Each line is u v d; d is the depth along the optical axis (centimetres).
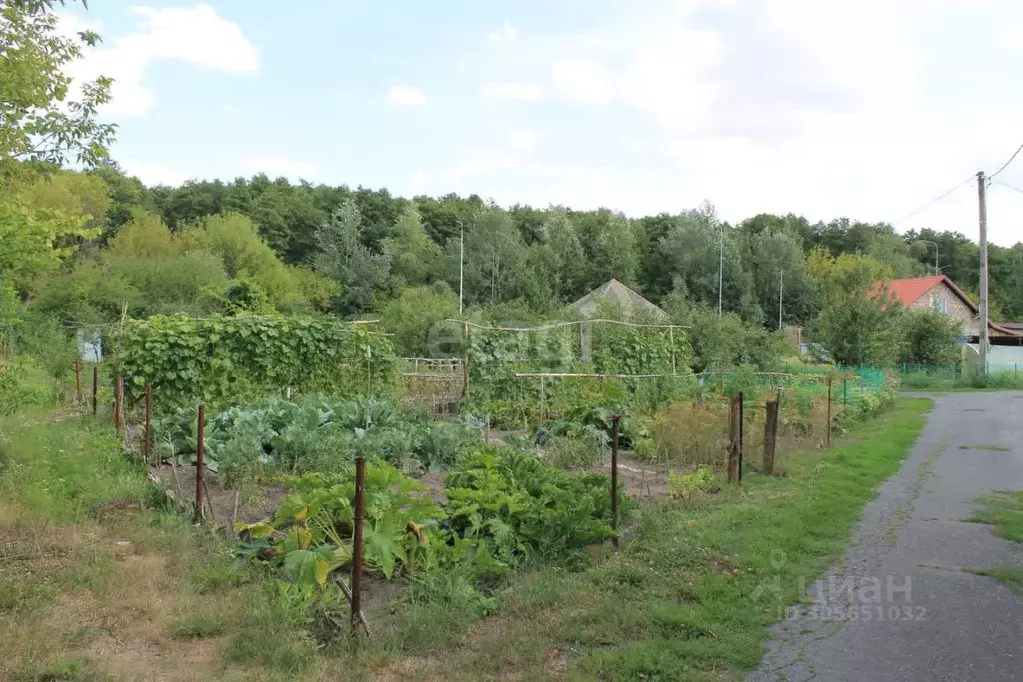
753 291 6181
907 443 1434
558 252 6141
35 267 1353
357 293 5556
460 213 7800
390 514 546
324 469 854
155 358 1292
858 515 805
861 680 399
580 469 1002
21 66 1034
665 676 395
